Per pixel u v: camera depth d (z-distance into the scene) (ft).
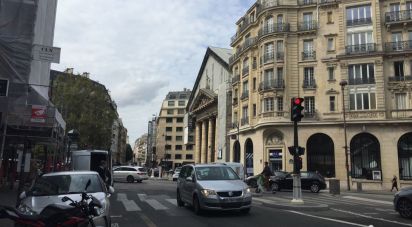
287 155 150.51
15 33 61.21
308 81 153.58
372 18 144.97
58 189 29.43
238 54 194.80
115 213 46.26
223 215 44.50
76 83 166.91
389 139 136.26
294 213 47.73
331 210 52.85
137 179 137.69
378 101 139.44
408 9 142.20
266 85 158.81
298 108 57.11
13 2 61.77
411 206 44.60
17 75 59.88
